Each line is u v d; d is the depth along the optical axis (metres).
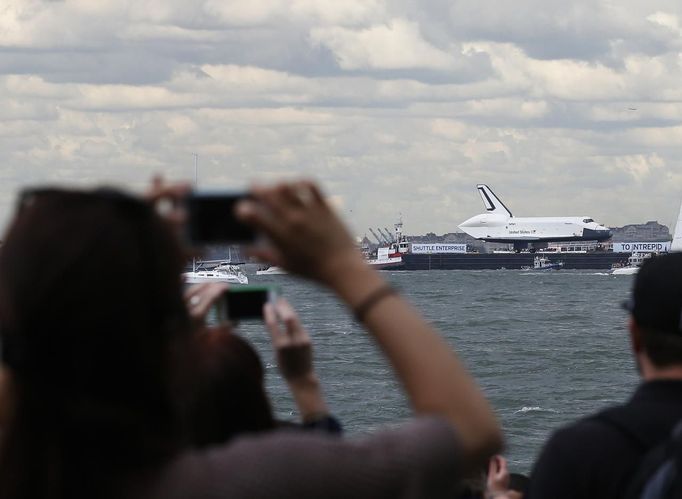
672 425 15.70
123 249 9.27
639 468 14.52
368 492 9.55
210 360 13.54
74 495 9.05
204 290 13.47
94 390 9.16
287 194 10.13
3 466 9.11
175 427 9.57
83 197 9.41
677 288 16.27
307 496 9.38
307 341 13.48
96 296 9.10
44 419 9.07
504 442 10.57
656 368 16.55
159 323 9.45
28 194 9.52
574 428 16.19
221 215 10.04
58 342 9.08
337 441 9.80
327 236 10.24
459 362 10.63
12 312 9.05
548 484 15.99
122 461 9.14
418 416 10.32
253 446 9.55
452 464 10.04
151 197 9.91
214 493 9.21
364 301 10.45
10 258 9.18
